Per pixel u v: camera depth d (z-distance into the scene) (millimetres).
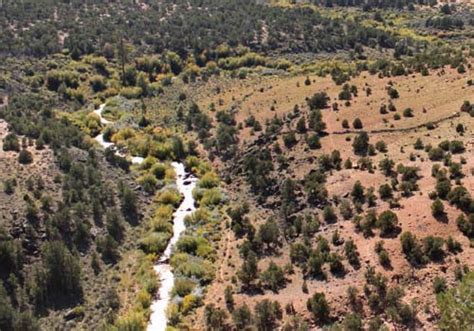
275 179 71562
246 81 109438
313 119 79000
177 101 104812
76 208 63969
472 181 57250
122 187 71312
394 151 69312
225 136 83000
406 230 53719
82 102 104625
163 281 59188
